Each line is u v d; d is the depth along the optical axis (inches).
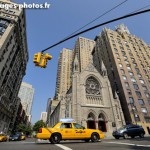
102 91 1872.5
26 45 2635.3
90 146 349.4
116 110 1776.6
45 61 379.9
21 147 341.7
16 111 2915.8
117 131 844.6
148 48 2984.7
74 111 1561.3
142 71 2425.0
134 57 2578.7
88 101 1721.2
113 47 2581.2
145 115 1887.3
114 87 2256.4
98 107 1695.4
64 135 472.4
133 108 1843.0
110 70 2471.7
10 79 2042.3
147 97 2102.6
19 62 2486.5
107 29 2965.1
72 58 5241.1
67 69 5108.3
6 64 1728.6
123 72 2258.9
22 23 2124.8
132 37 3016.7
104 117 1675.7
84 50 4517.7
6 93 1937.7
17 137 1115.3
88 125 1562.5
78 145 380.5
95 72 2016.5
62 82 4758.9
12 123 2576.3
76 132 492.4
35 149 299.4
